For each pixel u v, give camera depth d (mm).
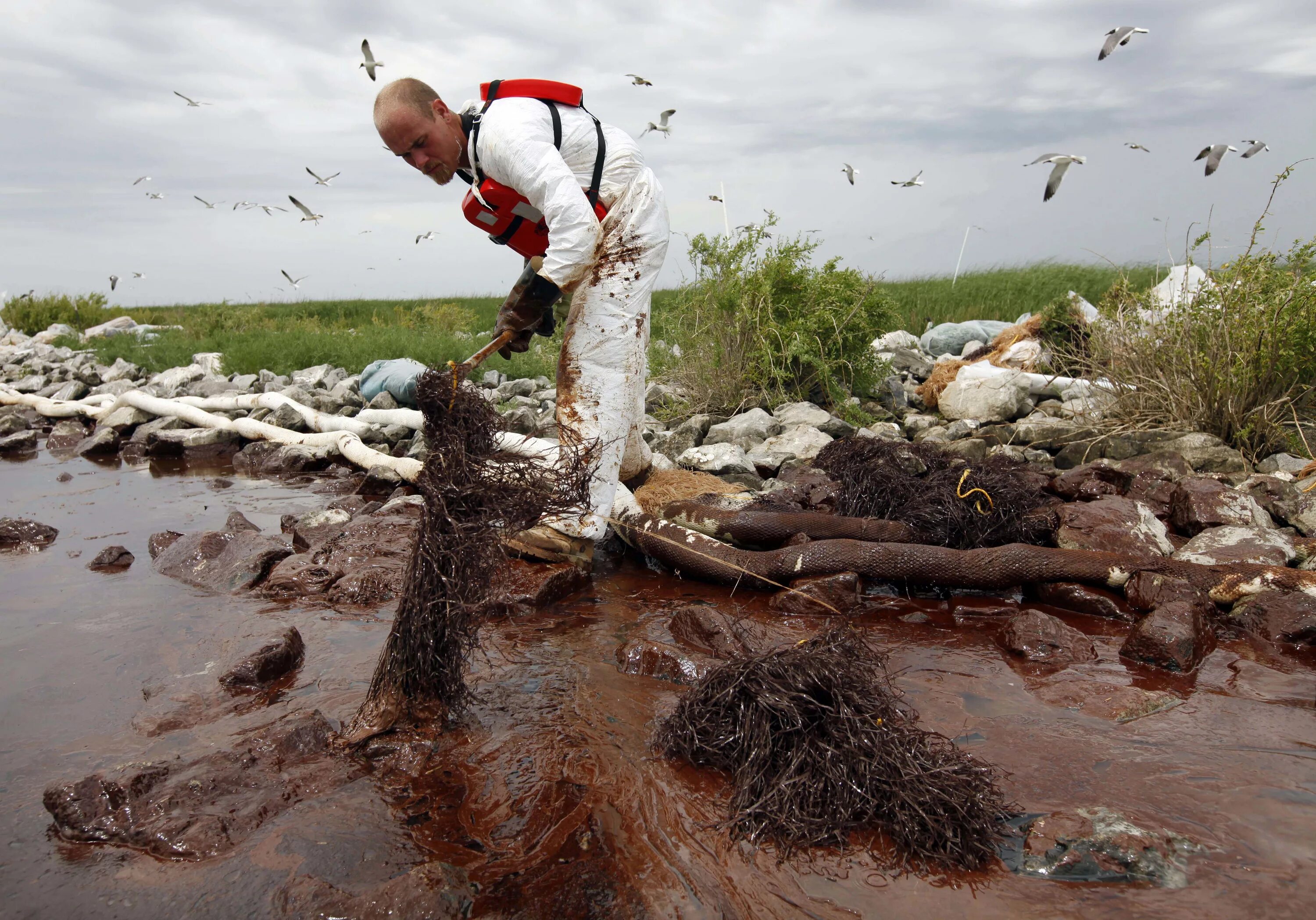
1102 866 1937
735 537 4555
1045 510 4547
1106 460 5547
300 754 2520
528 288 3727
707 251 8602
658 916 1834
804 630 3582
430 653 2621
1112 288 7699
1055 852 1977
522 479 2805
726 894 1910
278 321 19547
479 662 3227
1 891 1934
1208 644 3264
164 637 3502
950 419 8133
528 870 2002
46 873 2004
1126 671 3084
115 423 9008
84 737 2666
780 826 2121
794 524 4480
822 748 2234
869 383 8516
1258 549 3887
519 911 1855
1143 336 6969
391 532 4746
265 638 3416
